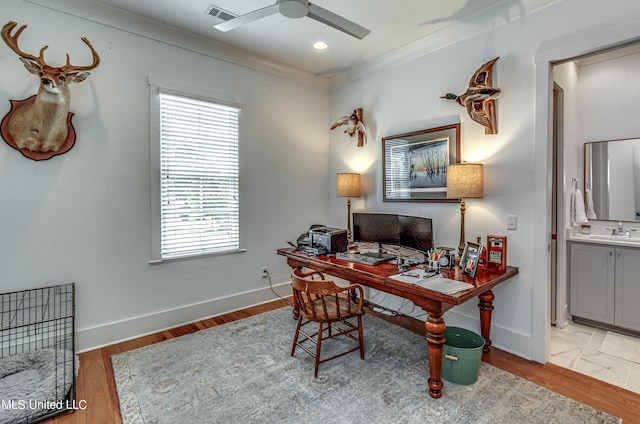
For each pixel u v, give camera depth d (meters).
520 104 2.46
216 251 3.33
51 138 2.36
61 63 2.46
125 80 2.74
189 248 3.16
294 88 3.94
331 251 2.93
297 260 2.97
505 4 2.47
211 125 3.27
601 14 2.06
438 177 3.01
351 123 3.73
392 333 2.89
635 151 3.12
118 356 2.49
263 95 3.66
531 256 2.43
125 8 2.60
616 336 2.84
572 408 1.87
